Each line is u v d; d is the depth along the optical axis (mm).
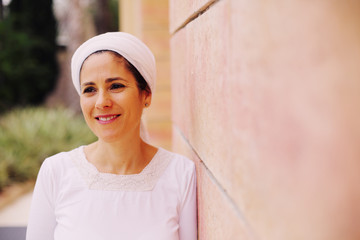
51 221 1557
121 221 1436
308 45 484
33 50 11602
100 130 1435
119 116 1418
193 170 1555
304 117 493
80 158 1539
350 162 422
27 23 11812
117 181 1479
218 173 1085
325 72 453
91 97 1430
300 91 502
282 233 568
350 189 422
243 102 771
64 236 1445
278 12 570
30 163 6578
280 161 568
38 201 1535
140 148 1548
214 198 1170
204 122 1312
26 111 9367
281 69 560
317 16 468
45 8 11867
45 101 11695
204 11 1282
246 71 742
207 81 1222
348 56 427
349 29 427
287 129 541
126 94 1414
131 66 1428
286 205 551
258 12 660
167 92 3859
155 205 1475
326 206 452
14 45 11281
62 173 1520
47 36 11883
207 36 1199
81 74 1436
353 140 420
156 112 3861
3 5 12055
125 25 5719
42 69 11500
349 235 424
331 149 443
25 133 7336
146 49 1504
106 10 11594
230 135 906
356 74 419
